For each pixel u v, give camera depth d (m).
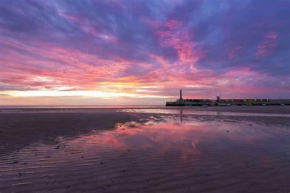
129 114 22.47
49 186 3.47
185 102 101.31
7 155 5.33
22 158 5.09
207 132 9.58
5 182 3.62
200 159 5.15
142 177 3.93
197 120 15.98
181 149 6.20
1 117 16.08
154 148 6.31
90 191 3.31
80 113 22.70
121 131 9.84
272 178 3.86
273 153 5.74
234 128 11.01
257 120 15.63
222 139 7.81
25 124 11.61
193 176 3.99
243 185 3.55
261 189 3.38
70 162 4.83
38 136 8.10
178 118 17.94
